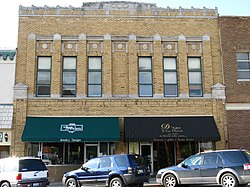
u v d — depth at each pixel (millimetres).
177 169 16406
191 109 24969
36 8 25609
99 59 25516
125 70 25328
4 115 24047
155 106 24828
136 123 23984
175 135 23359
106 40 25484
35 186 15992
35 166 16312
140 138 23062
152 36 25766
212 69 25672
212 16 26344
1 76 25219
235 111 25172
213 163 15758
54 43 25250
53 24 25531
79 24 25625
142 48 25656
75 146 24234
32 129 23125
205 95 25203
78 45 25359
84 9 25750
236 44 26031
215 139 23438
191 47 25922
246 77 25812
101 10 25828
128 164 16250
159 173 16828
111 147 24312
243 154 15484
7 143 23797
